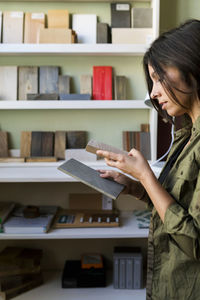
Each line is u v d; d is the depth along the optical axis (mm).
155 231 967
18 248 2283
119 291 2125
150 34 2133
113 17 2162
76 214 2227
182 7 2213
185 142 1069
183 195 870
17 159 2186
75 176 1097
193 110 904
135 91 2303
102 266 2174
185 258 879
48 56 2246
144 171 893
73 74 2271
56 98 2117
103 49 2045
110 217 2162
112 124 2332
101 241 2398
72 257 2398
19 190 2350
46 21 2199
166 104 931
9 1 2188
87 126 2328
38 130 2316
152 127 2178
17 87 2213
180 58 829
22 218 2096
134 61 2271
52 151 2271
